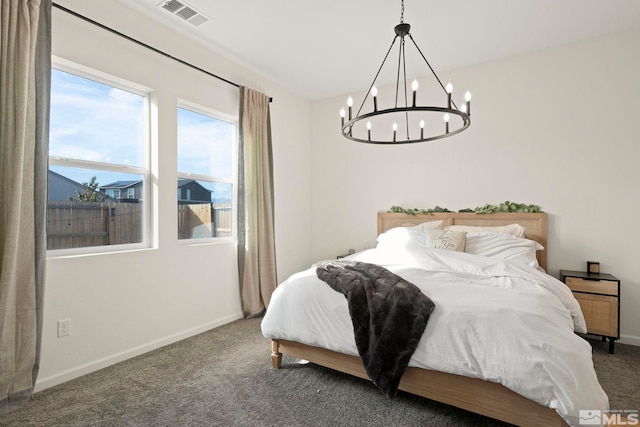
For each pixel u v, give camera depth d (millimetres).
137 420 1754
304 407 1870
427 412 1822
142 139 2727
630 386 2104
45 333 2047
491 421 1739
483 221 3393
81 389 2045
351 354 1932
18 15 1842
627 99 2838
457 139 3586
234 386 2096
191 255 2992
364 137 4207
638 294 2801
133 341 2525
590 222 2975
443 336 1654
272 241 3701
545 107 3160
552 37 2945
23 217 1855
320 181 4555
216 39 2969
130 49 2506
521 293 1872
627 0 2410
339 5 2475
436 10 2533
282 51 3188
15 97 1814
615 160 2881
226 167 3502
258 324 3279
